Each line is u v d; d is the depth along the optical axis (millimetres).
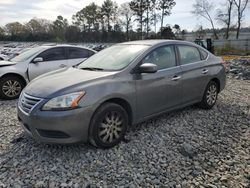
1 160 3654
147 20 66000
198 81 5309
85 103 3564
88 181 3176
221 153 3875
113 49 4953
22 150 3928
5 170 3418
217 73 5793
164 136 4387
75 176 3277
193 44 5461
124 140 4168
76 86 3625
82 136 3615
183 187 3088
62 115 3438
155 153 3830
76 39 72812
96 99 3652
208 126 4867
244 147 4082
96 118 3689
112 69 4227
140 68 4105
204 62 5512
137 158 3686
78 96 3533
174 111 5254
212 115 5441
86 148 3930
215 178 3260
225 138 4379
